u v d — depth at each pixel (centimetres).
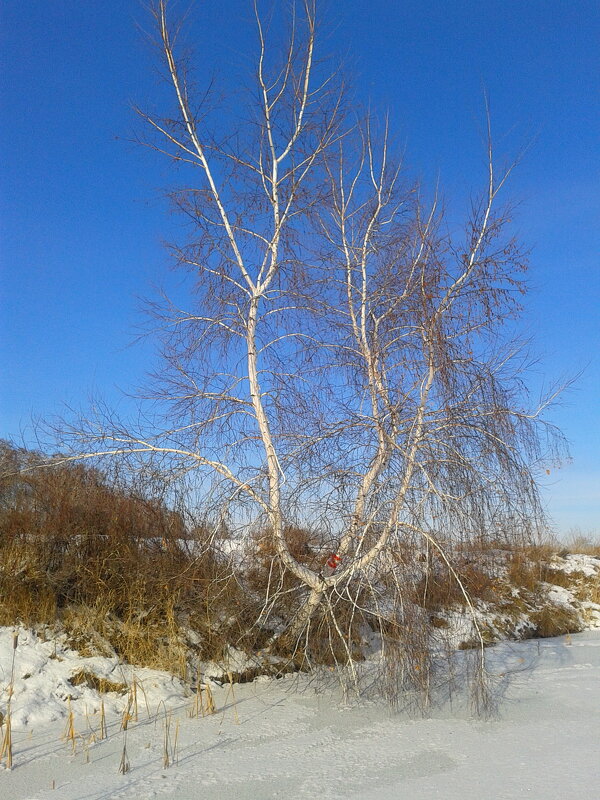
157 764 675
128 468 962
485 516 818
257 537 925
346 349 942
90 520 1056
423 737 769
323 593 905
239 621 1005
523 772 657
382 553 826
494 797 596
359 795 604
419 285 895
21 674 841
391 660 808
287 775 651
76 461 1013
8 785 619
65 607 982
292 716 837
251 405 959
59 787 616
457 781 636
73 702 831
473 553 838
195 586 1011
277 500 898
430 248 901
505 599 1480
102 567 1027
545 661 1207
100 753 703
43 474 1079
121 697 867
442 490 822
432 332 861
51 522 1030
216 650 990
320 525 888
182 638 991
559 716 856
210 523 945
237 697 914
